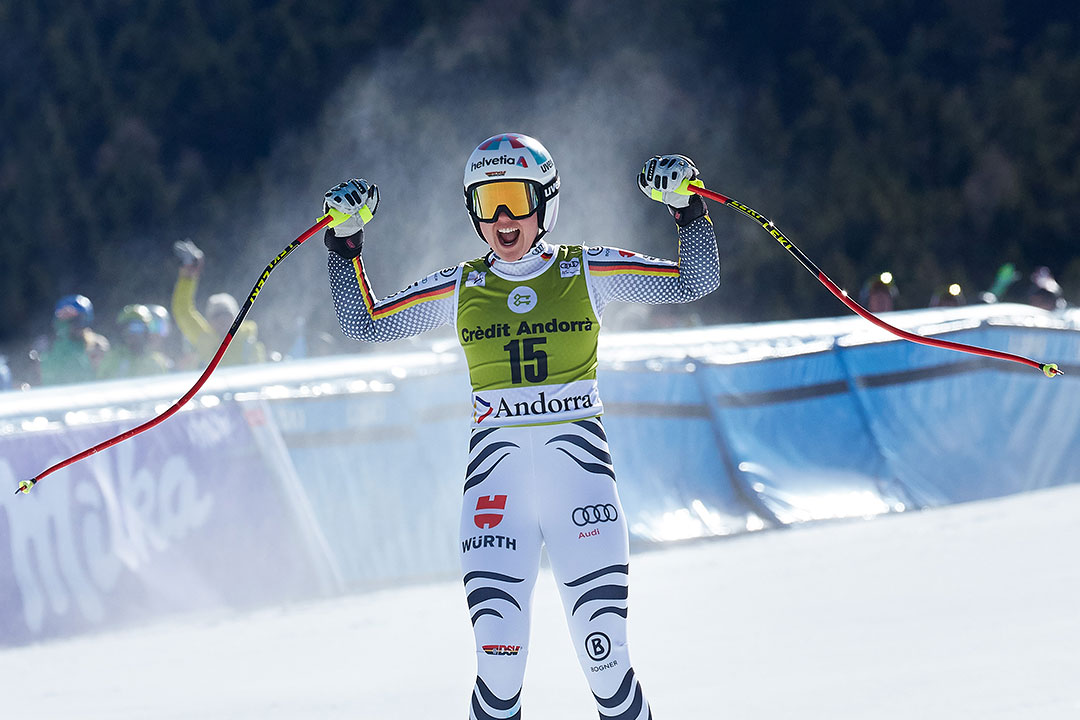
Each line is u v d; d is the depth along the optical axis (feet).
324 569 57.82
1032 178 257.55
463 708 31.91
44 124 277.64
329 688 36.27
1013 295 237.66
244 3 300.40
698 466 68.33
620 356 68.69
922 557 52.03
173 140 283.38
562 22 290.56
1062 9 289.94
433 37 287.28
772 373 72.23
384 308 26.14
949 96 271.90
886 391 74.69
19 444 52.26
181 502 55.47
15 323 255.09
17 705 37.22
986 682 29.32
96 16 301.63
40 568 51.39
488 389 24.99
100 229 265.75
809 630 38.88
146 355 76.33
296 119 284.00
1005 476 75.15
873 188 253.03
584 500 24.35
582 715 30.22
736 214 257.75
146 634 50.44
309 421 59.93
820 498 69.31
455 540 61.77
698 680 32.99
